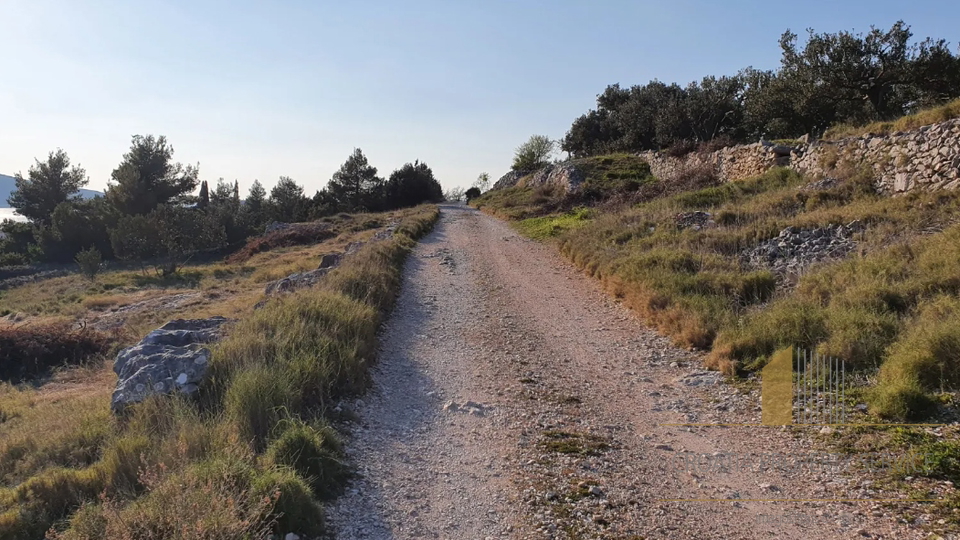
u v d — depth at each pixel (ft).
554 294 47.98
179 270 108.68
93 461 19.83
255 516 13.25
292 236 123.34
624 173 116.16
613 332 36.52
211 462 15.66
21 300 92.27
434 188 221.25
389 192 211.61
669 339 33.63
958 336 22.07
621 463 19.75
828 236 41.88
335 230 126.31
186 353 24.72
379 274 48.21
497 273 58.08
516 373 29.78
